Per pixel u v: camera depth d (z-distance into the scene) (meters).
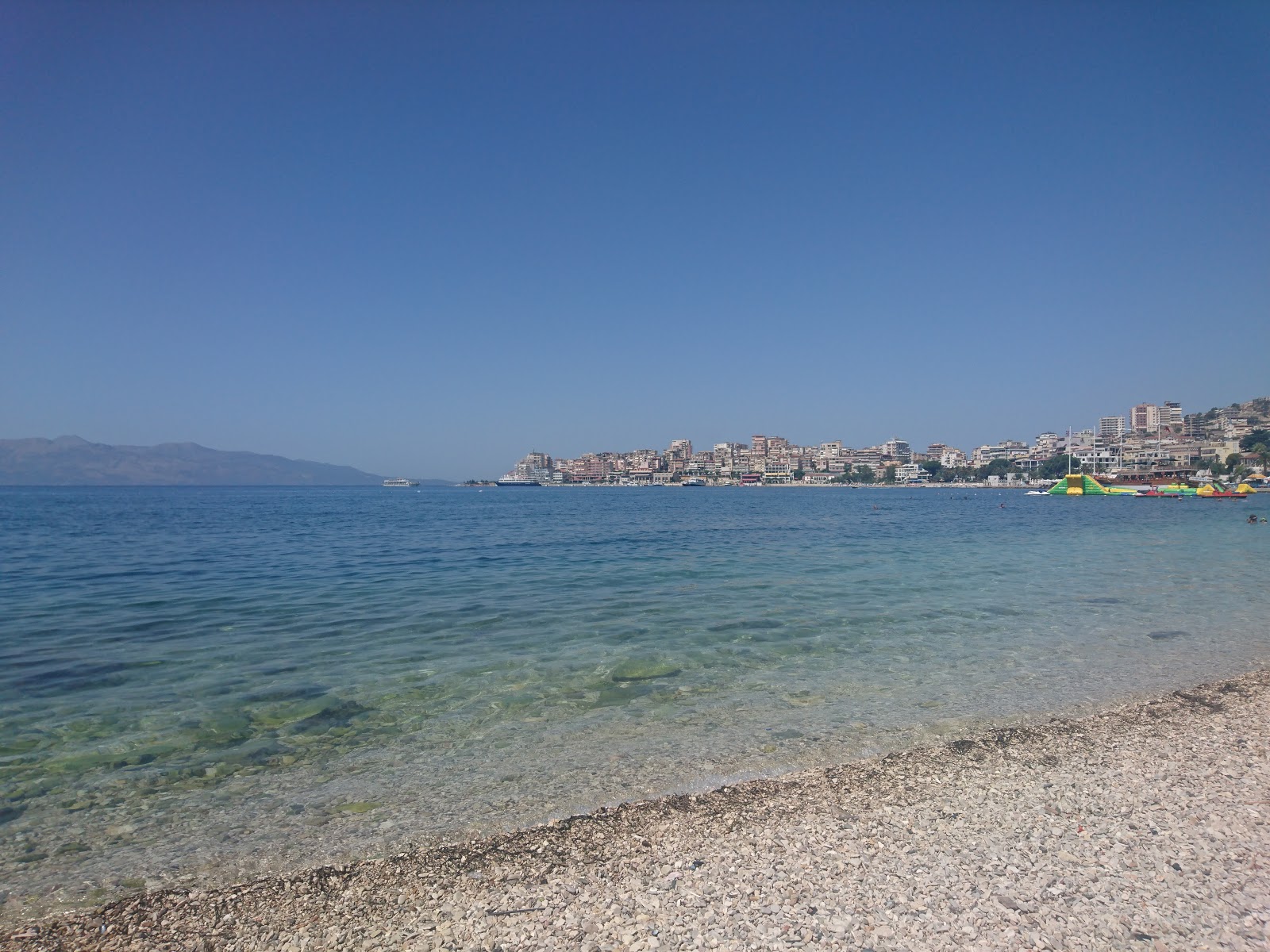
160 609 18.64
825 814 7.04
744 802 7.35
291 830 6.96
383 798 7.64
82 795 7.77
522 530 51.47
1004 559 30.11
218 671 12.65
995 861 6.12
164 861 6.41
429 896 5.74
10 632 15.83
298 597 20.53
